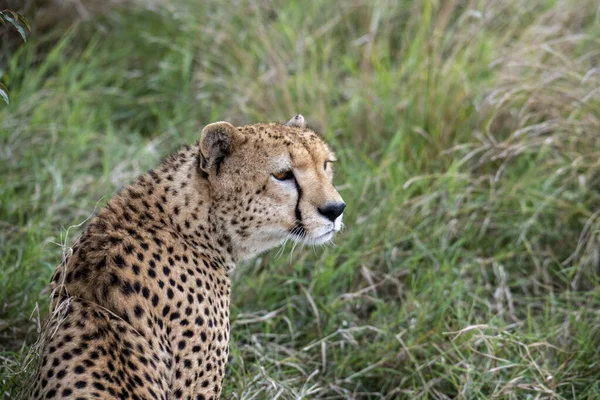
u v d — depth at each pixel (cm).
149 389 674
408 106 1252
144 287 702
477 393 882
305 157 770
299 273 1073
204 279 747
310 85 1314
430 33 1366
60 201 1134
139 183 775
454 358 938
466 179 1139
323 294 1044
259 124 817
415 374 925
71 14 1452
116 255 705
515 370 909
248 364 936
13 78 1314
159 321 705
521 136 1203
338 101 1326
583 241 1090
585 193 1128
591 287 1060
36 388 662
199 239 764
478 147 1201
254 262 1074
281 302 1025
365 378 948
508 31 1362
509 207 1137
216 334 748
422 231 1114
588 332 958
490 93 1243
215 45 1433
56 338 668
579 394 905
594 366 917
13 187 1144
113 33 1470
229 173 760
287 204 771
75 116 1275
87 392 630
